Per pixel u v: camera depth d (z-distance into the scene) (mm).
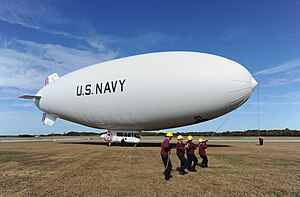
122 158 22297
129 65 33312
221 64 28922
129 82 32156
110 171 15703
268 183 12523
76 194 10445
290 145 40125
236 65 29141
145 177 13906
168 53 32344
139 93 31375
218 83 28109
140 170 16078
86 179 13305
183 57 30703
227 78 28047
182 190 11141
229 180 13219
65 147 36406
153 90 30422
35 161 20312
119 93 32938
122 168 16844
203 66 29000
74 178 13562
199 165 18609
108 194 10438
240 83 28016
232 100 28672
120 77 33125
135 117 33406
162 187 11648
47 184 12172
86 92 36344
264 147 35688
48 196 10188
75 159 21641
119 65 34531
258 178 13734
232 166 17906
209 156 23984
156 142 51094
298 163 19406
